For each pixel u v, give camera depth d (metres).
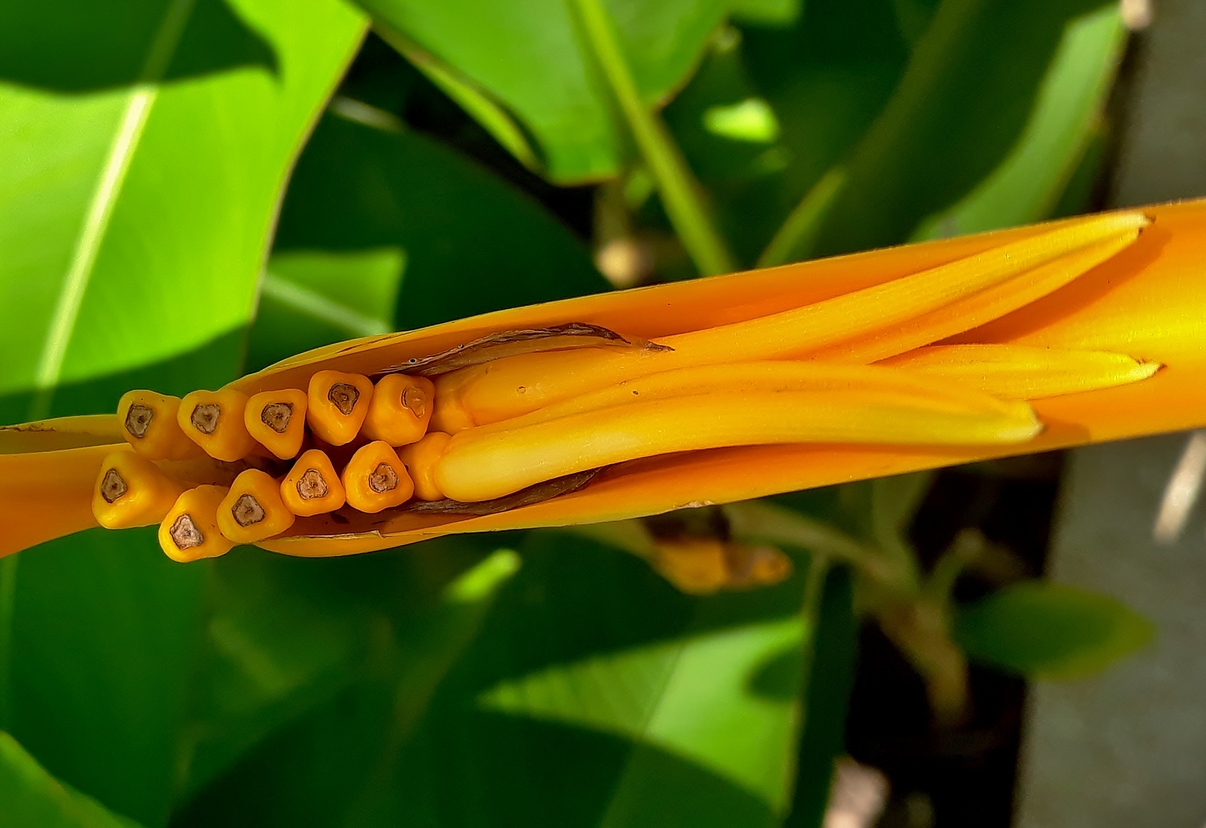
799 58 0.44
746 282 0.27
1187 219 0.27
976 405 0.26
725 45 0.44
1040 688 0.49
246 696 0.39
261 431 0.27
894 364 0.28
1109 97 0.50
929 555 0.52
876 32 0.43
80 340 0.33
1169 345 0.27
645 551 0.34
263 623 0.40
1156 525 0.48
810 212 0.34
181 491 0.28
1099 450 0.49
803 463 0.27
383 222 0.40
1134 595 0.48
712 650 0.36
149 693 0.33
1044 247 0.27
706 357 0.27
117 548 0.33
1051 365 0.27
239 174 0.33
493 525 0.27
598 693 0.36
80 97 0.33
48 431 0.28
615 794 0.34
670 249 0.53
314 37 0.33
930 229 0.34
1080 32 0.33
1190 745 0.47
